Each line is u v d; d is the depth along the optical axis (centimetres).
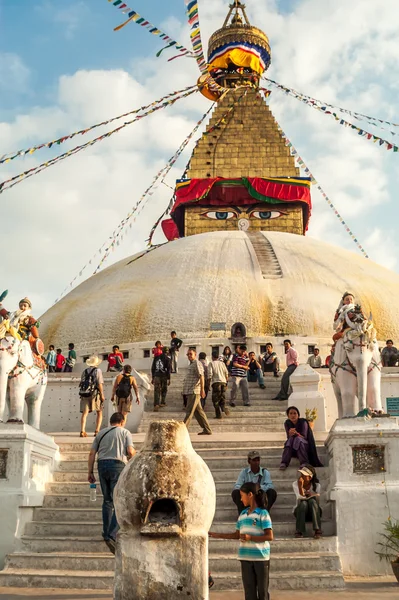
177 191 4422
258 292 2941
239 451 1345
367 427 1159
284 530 1109
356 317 1288
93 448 1073
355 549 1080
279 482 1212
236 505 1107
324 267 3183
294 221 4388
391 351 2342
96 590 958
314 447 1249
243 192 4409
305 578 965
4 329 1279
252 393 2184
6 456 1162
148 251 3547
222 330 2784
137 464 646
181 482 638
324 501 1186
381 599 877
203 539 635
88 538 1098
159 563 626
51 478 1302
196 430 1795
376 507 1100
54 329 3073
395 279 3350
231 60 5009
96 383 1689
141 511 632
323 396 1841
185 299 2923
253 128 4775
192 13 3097
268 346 2422
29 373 1312
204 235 3606
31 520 1166
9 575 989
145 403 2031
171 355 2427
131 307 2958
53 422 2041
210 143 4741
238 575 972
